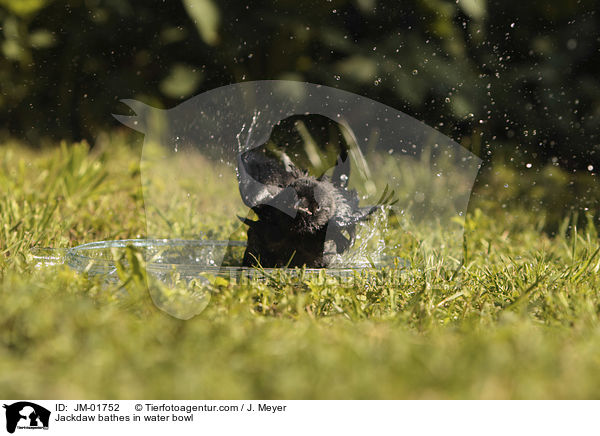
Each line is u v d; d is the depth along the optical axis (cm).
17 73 2598
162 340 721
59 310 775
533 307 949
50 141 2581
